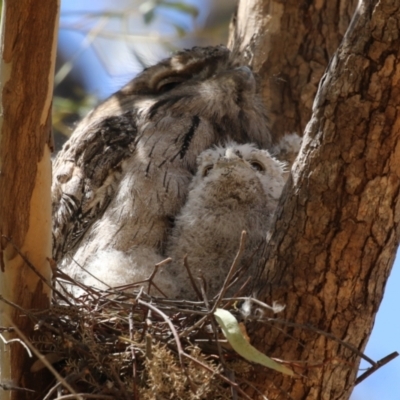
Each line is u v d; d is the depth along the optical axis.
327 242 6.34
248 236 7.67
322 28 10.27
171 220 8.25
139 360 6.44
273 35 10.27
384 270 6.46
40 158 6.40
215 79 9.30
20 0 6.01
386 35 6.00
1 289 6.71
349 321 6.44
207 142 8.85
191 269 7.78
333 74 6.25
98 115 9.61
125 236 8.15
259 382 6.47
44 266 6.71
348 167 6.23
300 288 6.43
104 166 8.59
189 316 6.55
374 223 6.29
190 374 6.22
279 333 6.46
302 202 6.39
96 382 6.40
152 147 8.57
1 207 6.48
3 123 6.28
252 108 9.37
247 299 6.27
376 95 6.09
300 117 10.10
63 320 6.67
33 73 6.16
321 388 6.49
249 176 7.67
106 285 7.12
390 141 6.14
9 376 6.84
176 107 9.06
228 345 6.42
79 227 8.55
